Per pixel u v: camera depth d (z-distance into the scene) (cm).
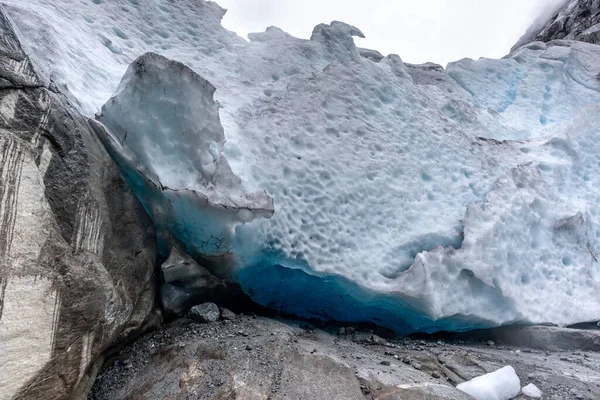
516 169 598
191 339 357
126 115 353
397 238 504
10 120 253
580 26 1501
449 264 472
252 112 530
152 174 360
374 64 639
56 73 344
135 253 353
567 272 564
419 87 706
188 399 277
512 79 885
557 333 479
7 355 217
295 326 453
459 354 419
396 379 322
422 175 571
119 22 531
